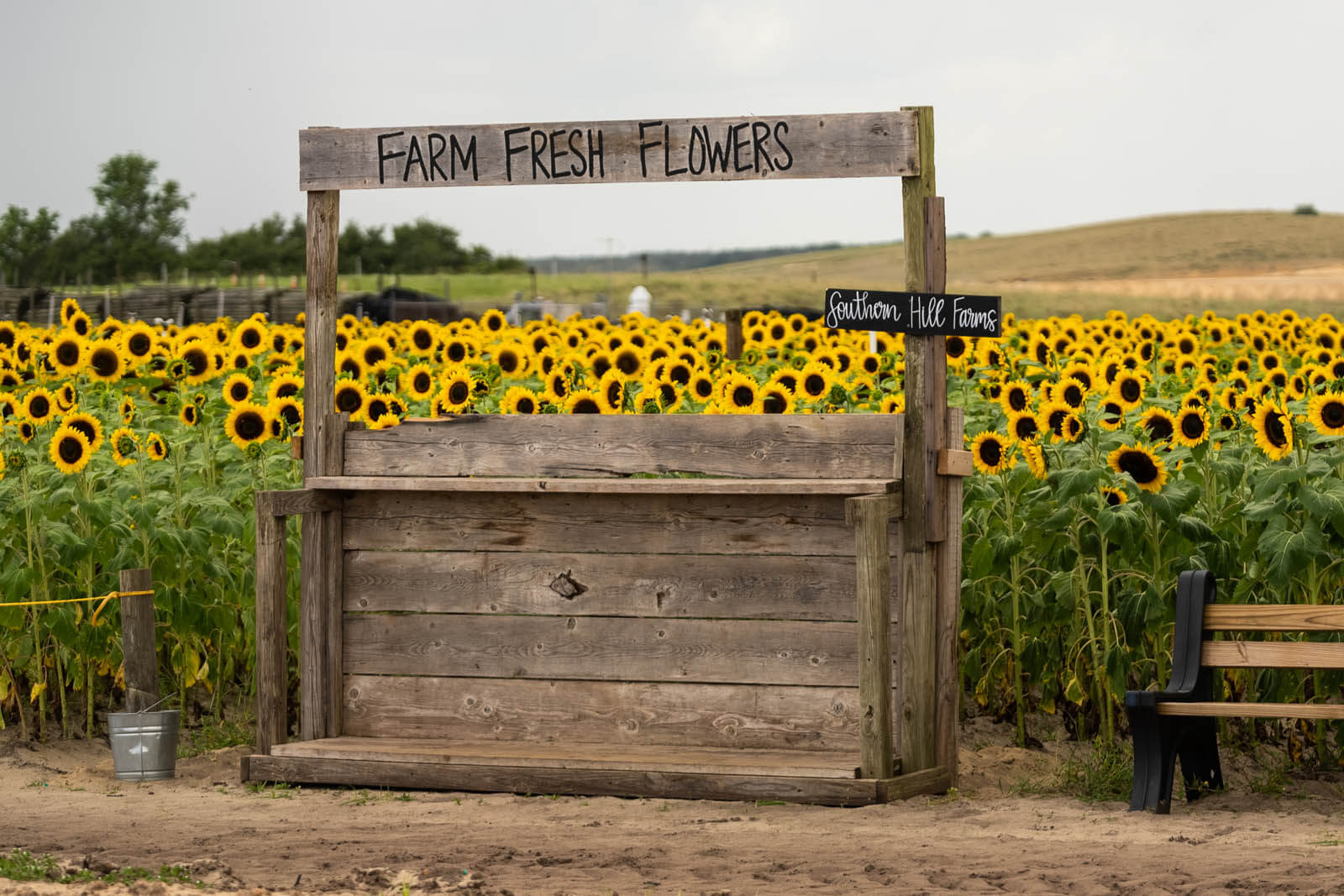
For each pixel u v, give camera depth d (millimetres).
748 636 8977
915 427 8672
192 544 10438
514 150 9055
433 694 9500
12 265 143875
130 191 147250
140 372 12805
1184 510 9469
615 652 9188
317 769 9172
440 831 7930
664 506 9102
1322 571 9711
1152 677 10609
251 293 40156
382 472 9508
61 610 10305
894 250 123438
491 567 9398
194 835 7863
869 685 8391
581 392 11695
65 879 6609
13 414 11664
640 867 7039
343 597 9648
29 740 10695
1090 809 8305
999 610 10547
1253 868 6750
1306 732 10234
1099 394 11633
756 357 16781
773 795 8461
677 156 8828
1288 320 20375
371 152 9250
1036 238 149625
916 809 8320
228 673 11477
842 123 8570
